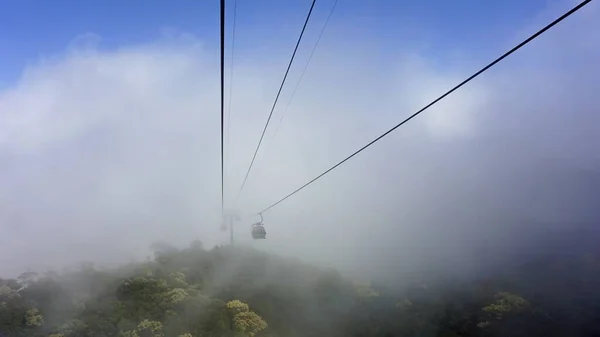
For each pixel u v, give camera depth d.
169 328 36.22
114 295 39.81
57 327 34.69
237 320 38.44
